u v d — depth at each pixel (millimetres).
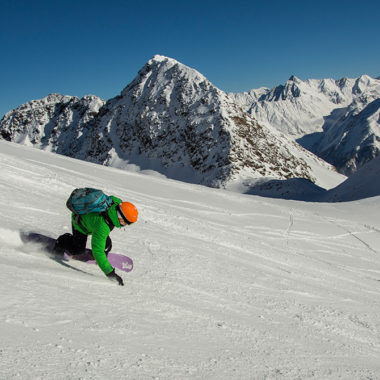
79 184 13844
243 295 4934
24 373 1674
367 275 11297
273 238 14906
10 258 3512
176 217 12227
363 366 3504
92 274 3936
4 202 6281
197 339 2873
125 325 2641
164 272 4895
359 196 59875
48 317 2352
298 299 5633
